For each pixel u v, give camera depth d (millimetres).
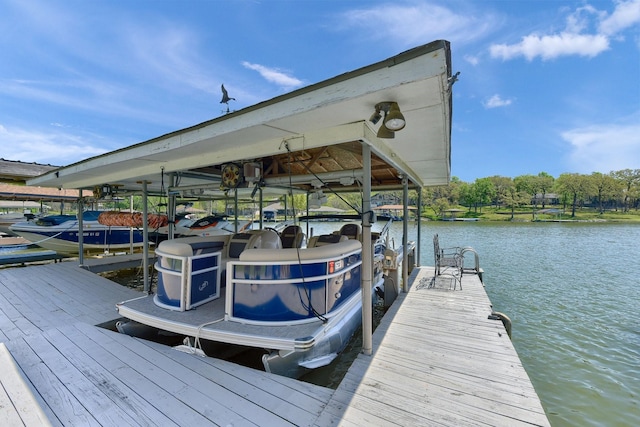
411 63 1666
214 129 2707
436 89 1793
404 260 5168
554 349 5148
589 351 5074
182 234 10859
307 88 2041
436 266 6332
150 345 3018
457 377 2506
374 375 2531
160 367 2582
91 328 3428
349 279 3695
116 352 2854
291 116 2221
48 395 2172
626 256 14750
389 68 1738
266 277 2893
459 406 2119
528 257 14562
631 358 4840
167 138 3225
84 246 9102
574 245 18766
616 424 3377
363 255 2932
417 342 3207
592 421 3422
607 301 7812
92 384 2316
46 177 5848
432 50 1584
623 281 9898
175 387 2287
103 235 9430
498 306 7438
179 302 3266
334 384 3268
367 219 2857
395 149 3566
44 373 2477
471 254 15484
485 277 10461
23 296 4930
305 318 2932
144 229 5027
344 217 5016
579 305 7488
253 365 3551
